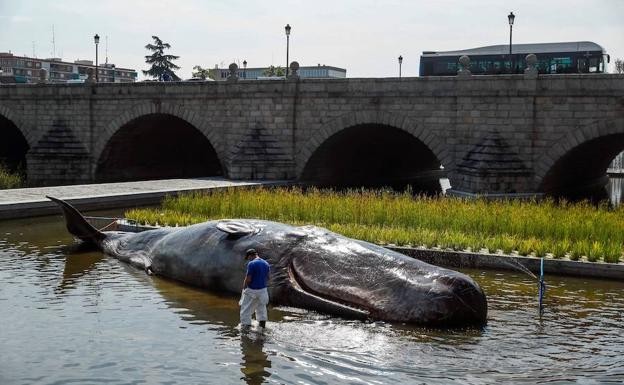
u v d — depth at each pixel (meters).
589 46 48.69
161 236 21.55
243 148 49.88
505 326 15.33
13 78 95.88
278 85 49.81
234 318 15.77
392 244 24.31
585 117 39.88
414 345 13.88
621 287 19.70
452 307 14.93
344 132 49.38
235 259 17.83
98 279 19.52
